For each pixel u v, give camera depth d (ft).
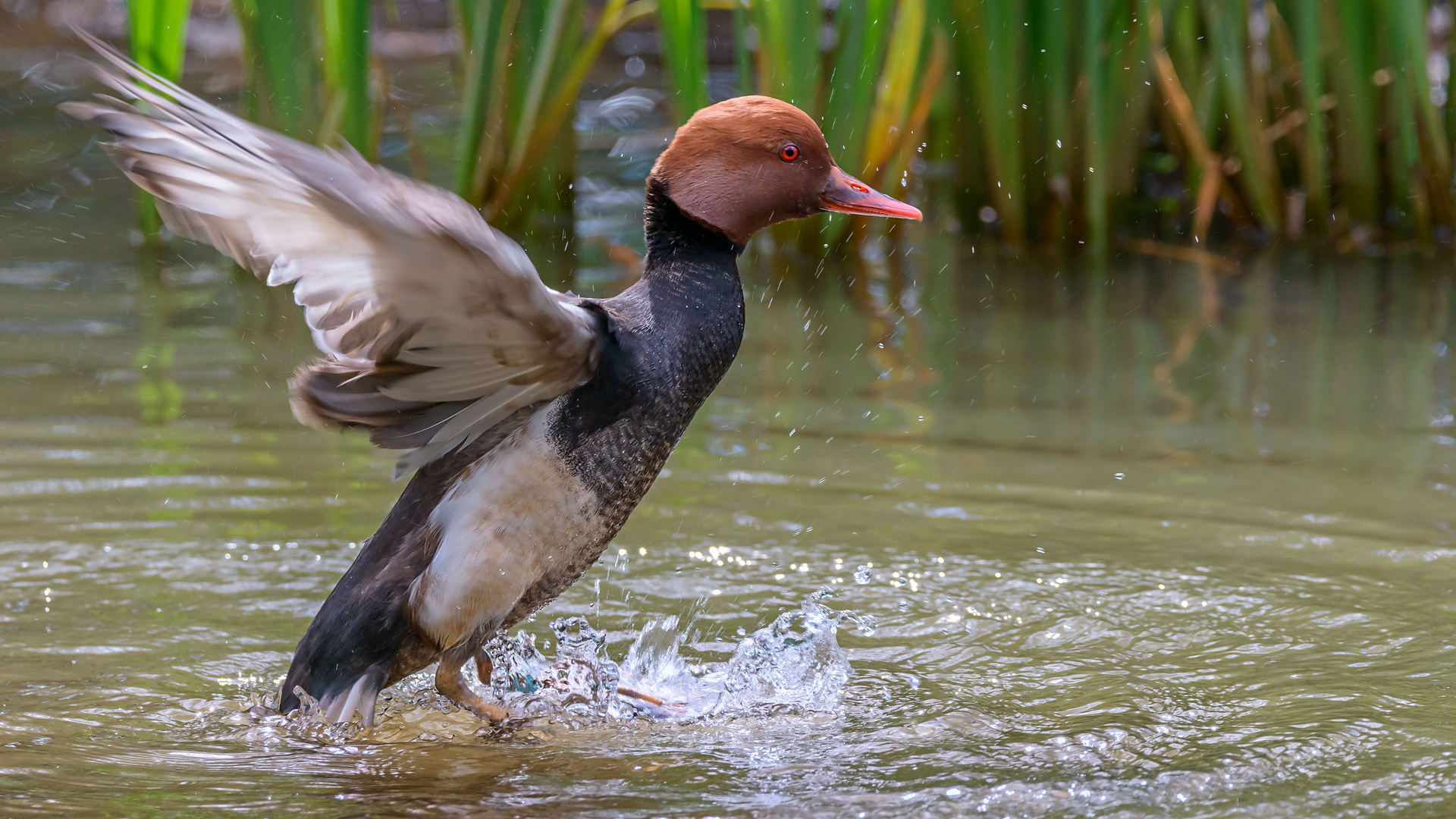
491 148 49.98
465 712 22.38
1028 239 53.21
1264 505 30.07
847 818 17.79
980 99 51.03
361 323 19.11
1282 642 23.84
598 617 25.77
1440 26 60.75
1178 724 20.67
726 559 28.04
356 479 31.73
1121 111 51.39
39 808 17.87
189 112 17.08
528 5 48.88
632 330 21.34
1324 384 37.93
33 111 64.03
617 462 21.44
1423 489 30.76
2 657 23.34
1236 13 48.78
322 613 21.70
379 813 18.04
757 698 22.39
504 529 21.06
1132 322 43.98
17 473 31.17
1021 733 20.59
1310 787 18.40
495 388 20.47
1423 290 46.62
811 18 46.37
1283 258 50.98
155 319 42.52
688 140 22.12
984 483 31.53
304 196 16.88
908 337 42.70
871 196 22.57
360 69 46.09
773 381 38.65
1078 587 26.37
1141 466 32.50
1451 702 21.20
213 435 33.78
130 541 28.22
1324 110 53.42
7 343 39.86
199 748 20.38
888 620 25.26
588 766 19.89
